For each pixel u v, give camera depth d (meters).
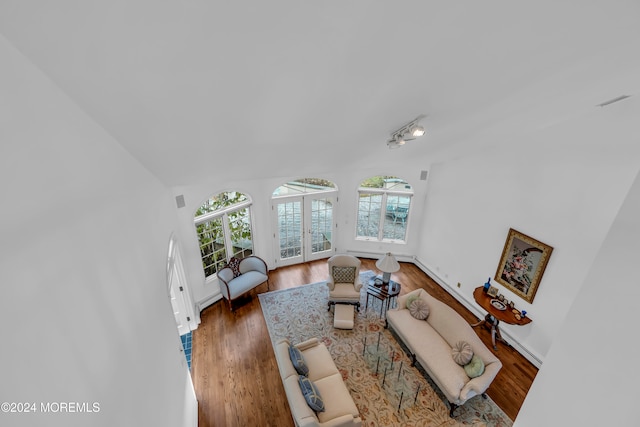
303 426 2.68
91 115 1.67
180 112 1.92
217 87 1.72
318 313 5.28
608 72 2.30
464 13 1.42
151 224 2.88
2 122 0.94
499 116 3.16
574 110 3.14
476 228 5.07
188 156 2.85
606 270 1.13
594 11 1.47
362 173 6.41
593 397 1.18
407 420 3.51
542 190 3.90
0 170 0.89
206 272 5.54
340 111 2.45
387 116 2.76
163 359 2.45
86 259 1.40
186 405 3.04
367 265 6.86
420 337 4.18
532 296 4.13
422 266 6.65
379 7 1.31
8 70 1.01
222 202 5.57
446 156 5.18
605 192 3.24
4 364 0.80
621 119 3.02
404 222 6.84
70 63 1.23
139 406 1.75
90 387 1.23
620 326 1.08
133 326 1.87
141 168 2.74
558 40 1.73
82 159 1.53
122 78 1.43
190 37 1.28
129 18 1.10
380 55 1.70
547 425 1.38
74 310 1.21
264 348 4.53
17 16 0.95
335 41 1.51
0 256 0.84
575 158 3.48
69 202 1.32
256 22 1.28
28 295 0.95
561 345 1.31
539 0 1.37
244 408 3.64
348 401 3.25
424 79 2.09
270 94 1.94
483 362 3.62
